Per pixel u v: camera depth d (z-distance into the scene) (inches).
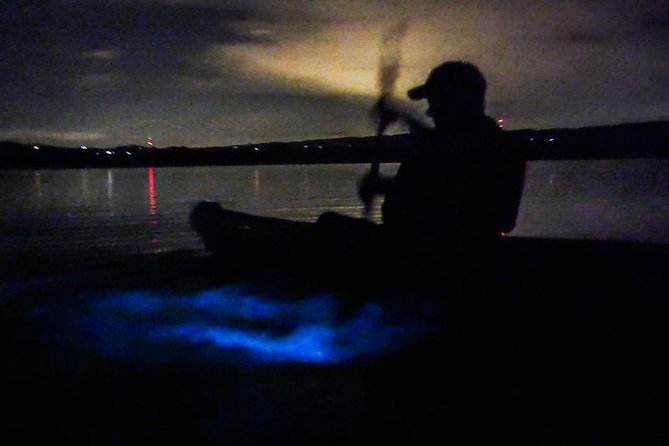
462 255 109.5
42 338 100.0
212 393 80.0
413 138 124.9
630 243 110.1
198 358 91.7
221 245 141.3
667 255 104.7
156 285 128.0
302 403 77.7
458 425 71.6
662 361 84.3
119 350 96.0
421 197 122.8
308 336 100.9
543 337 93.9
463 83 118.7
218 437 69.6
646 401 75.2
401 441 68.4
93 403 78.0
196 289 126.7
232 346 97.2
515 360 88.1
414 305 109.7
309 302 117.3
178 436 69.7
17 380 84.1
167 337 100.6
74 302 119.3
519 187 118.0
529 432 69.7
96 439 69.4
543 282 102.3
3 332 103.1
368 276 118.2
